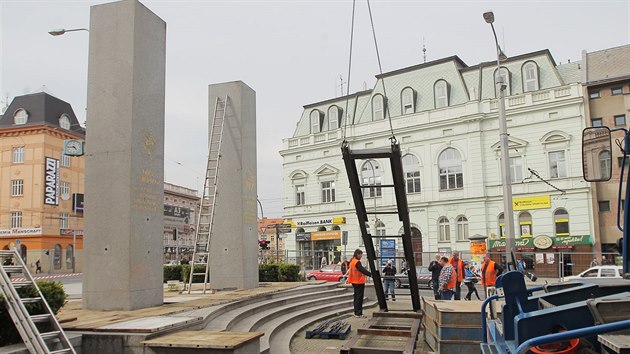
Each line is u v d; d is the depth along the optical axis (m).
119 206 11.17
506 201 16.78
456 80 41.59
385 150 9.97
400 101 43.81
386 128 43.62
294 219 48.66
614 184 34.28
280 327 12.14
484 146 39.03
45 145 55.66
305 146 48.34
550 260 30.67
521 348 3.41
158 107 12.32
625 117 35.03
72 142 19.58
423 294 25.62
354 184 10.75
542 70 38.28
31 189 54.94
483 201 38.44
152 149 11.98
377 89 45.59
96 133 11.56
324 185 47.47
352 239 44.88
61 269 56.31
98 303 10.92
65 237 57.00
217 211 16.86
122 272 10.91
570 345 3.83
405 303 19.97
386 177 43.50
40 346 6.27
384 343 9.76
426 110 41.62
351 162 10.29
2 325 6.55
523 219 37.16
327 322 13.46
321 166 47.22
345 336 11.91
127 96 11.44
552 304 4.72
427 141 41.50
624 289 4.80
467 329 9.14
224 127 17.09
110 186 11.30
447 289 16.14
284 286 17.81
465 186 39.34
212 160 17.02
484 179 38.66
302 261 41.56
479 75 40.88
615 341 3.22
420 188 41.56
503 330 4.72
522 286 4.74
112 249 11.06
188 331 8.23
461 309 9.45
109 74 11.66
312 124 49.16
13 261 8.01
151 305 11.42
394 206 42.62
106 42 11.79
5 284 6.53
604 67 36.44
